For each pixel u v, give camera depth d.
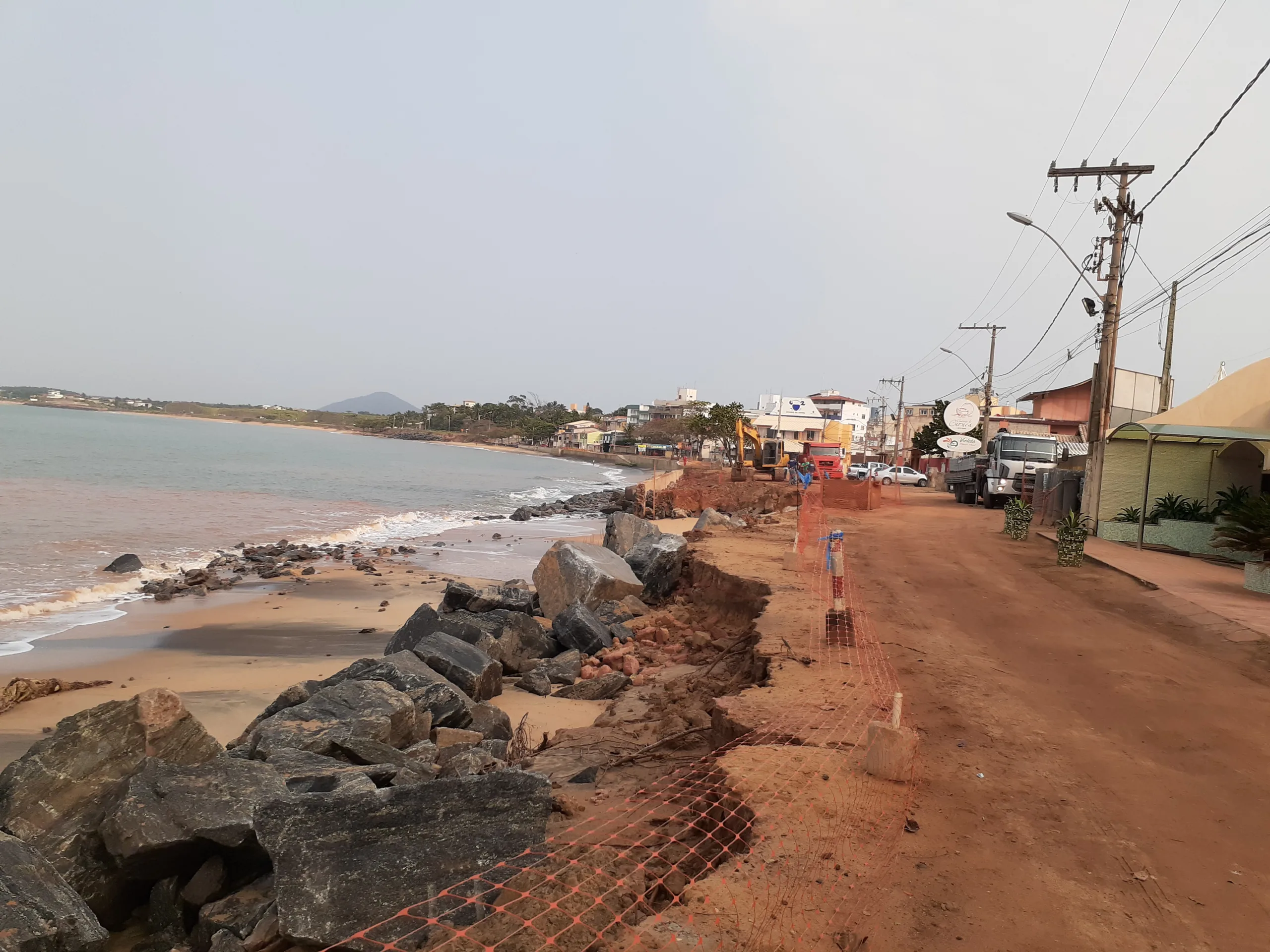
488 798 5.42
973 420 43.16
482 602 17.50
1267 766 6.78
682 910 4.22
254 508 48.50
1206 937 4.21
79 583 23.20
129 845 5.63
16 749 10.30
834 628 11.09
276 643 17.06
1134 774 6.55
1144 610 13.51
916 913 4.30
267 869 6.12
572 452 192.50
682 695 11.07
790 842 5.01
